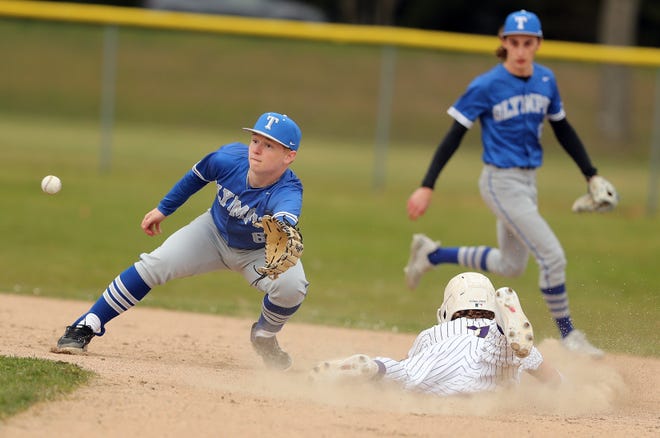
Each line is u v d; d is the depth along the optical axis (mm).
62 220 48438
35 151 69562
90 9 57094
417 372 18438
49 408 15625
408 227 51562
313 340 27562
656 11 115938
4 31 88688
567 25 123125
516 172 26281
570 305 34469
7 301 30844
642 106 77500
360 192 61000
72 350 20984
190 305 33188
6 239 43906
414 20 124812
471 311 19469
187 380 18797
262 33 55625
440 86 85562
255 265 21016
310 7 120750
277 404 17000
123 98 87500
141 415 15625
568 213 57438
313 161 72875
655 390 22125
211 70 88875
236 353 24328
